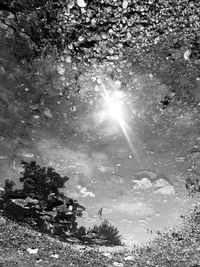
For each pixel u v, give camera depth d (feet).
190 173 2.27
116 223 2.14
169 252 2.05
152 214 2.17
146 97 2.42
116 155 2.31
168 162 2.30
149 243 2.08
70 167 2.26
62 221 2.10
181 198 2.21
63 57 2.43
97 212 2.16
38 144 2.27
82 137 2.34
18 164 2.20
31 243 1.97
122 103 2.42
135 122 2.39
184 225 2.13
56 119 2.35
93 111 2.40
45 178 2.21
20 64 2.38
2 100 2.29
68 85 2.42
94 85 2.42
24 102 2.33
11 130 2.26
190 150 2.31
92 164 2.28
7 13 2.41
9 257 1.90
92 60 2.42
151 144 2.35
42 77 2.40
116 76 2.43
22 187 2.16
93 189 2.22
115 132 2.37
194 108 2.39
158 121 2.39
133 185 2.24
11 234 1.97
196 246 2.06
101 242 2.07
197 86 2.42
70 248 2.01
